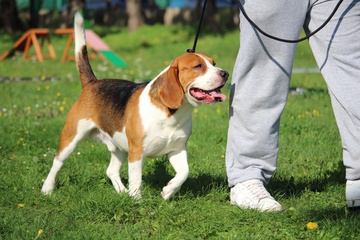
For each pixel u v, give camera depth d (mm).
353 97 5406
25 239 5105
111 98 6445
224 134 9672
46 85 16000
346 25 5453
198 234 5234
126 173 7480
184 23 40500
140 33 34438
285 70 5703
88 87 6785
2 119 11117
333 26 5496
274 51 5652
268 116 5785
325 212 5734
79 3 37844
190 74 5766
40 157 8344
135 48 30172
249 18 5598
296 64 21031
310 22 5691
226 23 39094
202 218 5605
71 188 6648
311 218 5578
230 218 5613
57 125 10523
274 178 6973
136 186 6086
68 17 38219
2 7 39906
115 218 5668
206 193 6535
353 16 5449
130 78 17547
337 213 5730
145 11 45500
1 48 32062
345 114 5488
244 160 5922
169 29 34938
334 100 5551
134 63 23078
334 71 5531
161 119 5855
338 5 5391
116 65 21531
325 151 8422
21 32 39062
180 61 5836
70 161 8000
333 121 10531
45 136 9688
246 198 5828
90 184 6906
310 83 15812
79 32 6980
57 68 21109
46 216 5738
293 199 6223
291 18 5578
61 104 12914
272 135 5844
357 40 5453
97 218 5762
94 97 6641
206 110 11984
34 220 5613
